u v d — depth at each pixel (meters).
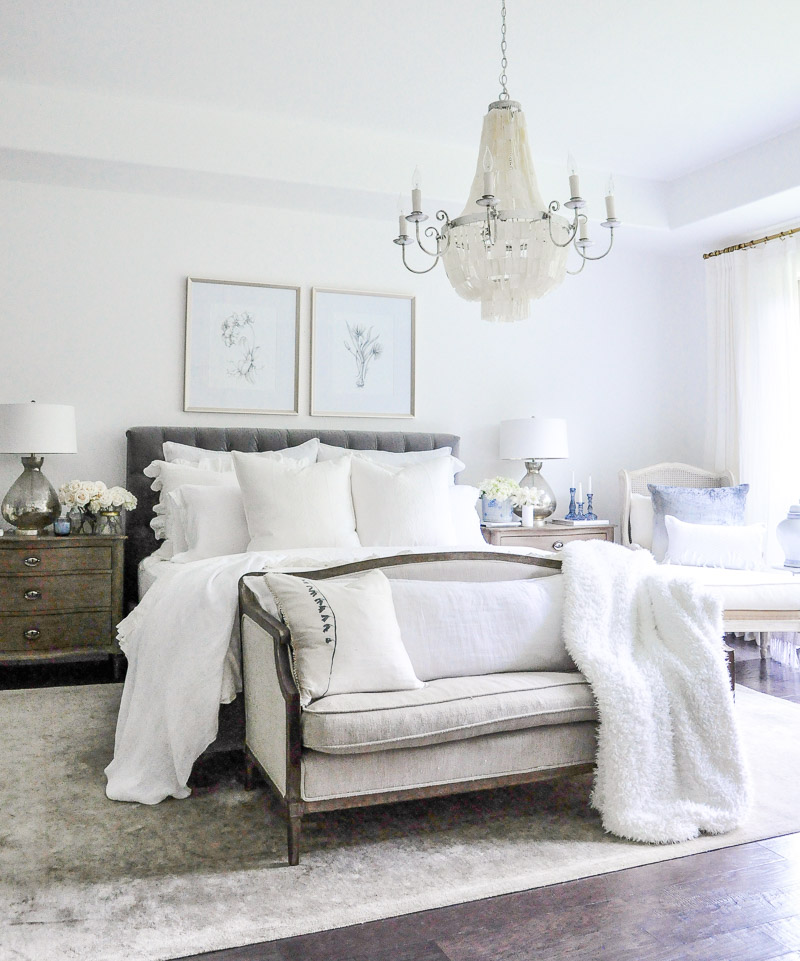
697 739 2.39
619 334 5.71
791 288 4.94
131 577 4.37
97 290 4.50
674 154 4.75
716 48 3.56
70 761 2.88
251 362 4.78
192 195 4.57
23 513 4.01
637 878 2.06
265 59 3.63
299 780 2.08
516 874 2.06
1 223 4.33
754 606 3.97
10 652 3.86
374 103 4.09
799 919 1.86
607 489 5.68
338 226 4.98
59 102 3.94
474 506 4.58
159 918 1.85
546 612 2.68
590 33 3.43
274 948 1.74
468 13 3.26
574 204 2.50
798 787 2.64
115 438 4.52
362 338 5.03
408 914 1.88
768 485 5.04
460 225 2.54
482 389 5.34
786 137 4.42
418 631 2.54
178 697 2.58
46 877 2.04
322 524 3.66
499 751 2.26
